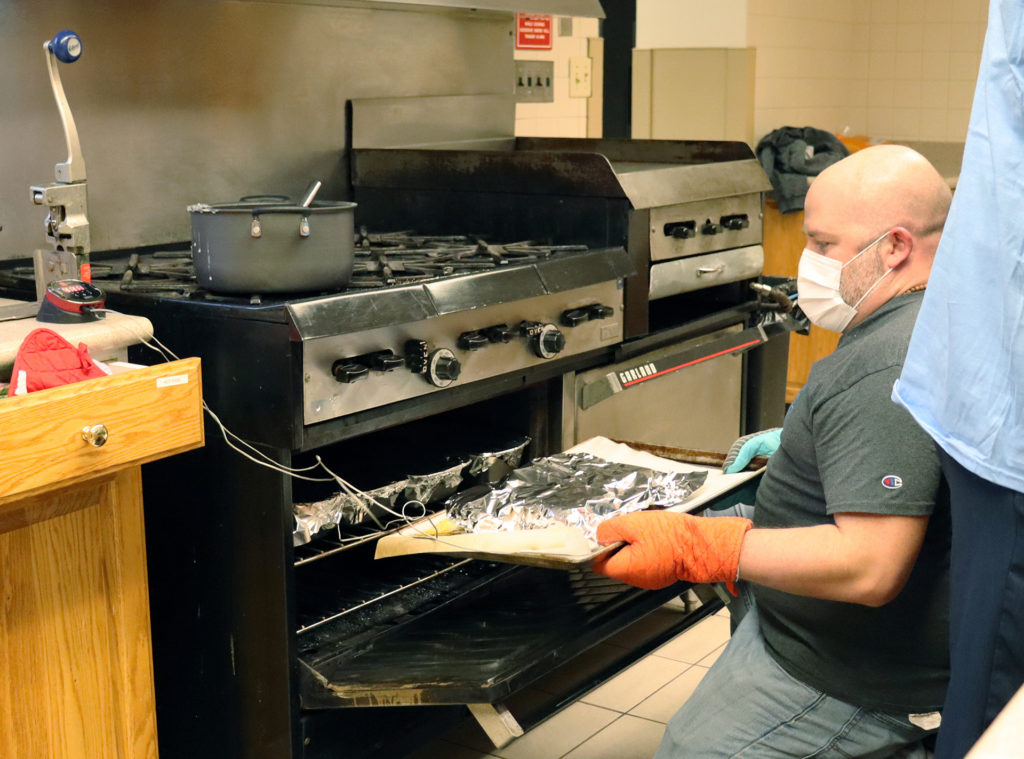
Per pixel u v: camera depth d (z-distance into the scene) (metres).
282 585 1.93
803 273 1.67
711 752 1.70
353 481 2.19
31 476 1.45
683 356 2.81
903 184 1.57
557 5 3.16
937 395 1.16
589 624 2.18
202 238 1.99
